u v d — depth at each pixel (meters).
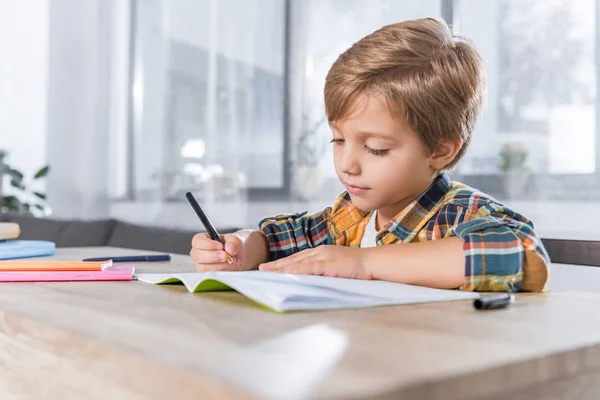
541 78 1.83
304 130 2.37
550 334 0.52
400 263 0.85
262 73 2.50
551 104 1.81
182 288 0.78
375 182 0.96
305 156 2.36
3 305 0.63
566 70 1.78
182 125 2.79
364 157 0.97
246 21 2.55
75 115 3.23
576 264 1.47
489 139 1.93
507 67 1.89
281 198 2.44
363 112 0.94
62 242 2.36
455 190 1.08
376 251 0.88
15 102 3.43
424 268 0.84
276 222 1.24
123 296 0.71
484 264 0.82
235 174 2.59
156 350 0.43
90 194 3.17
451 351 0.45
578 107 1.76
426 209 1.08
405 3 2.09
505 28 1.89
